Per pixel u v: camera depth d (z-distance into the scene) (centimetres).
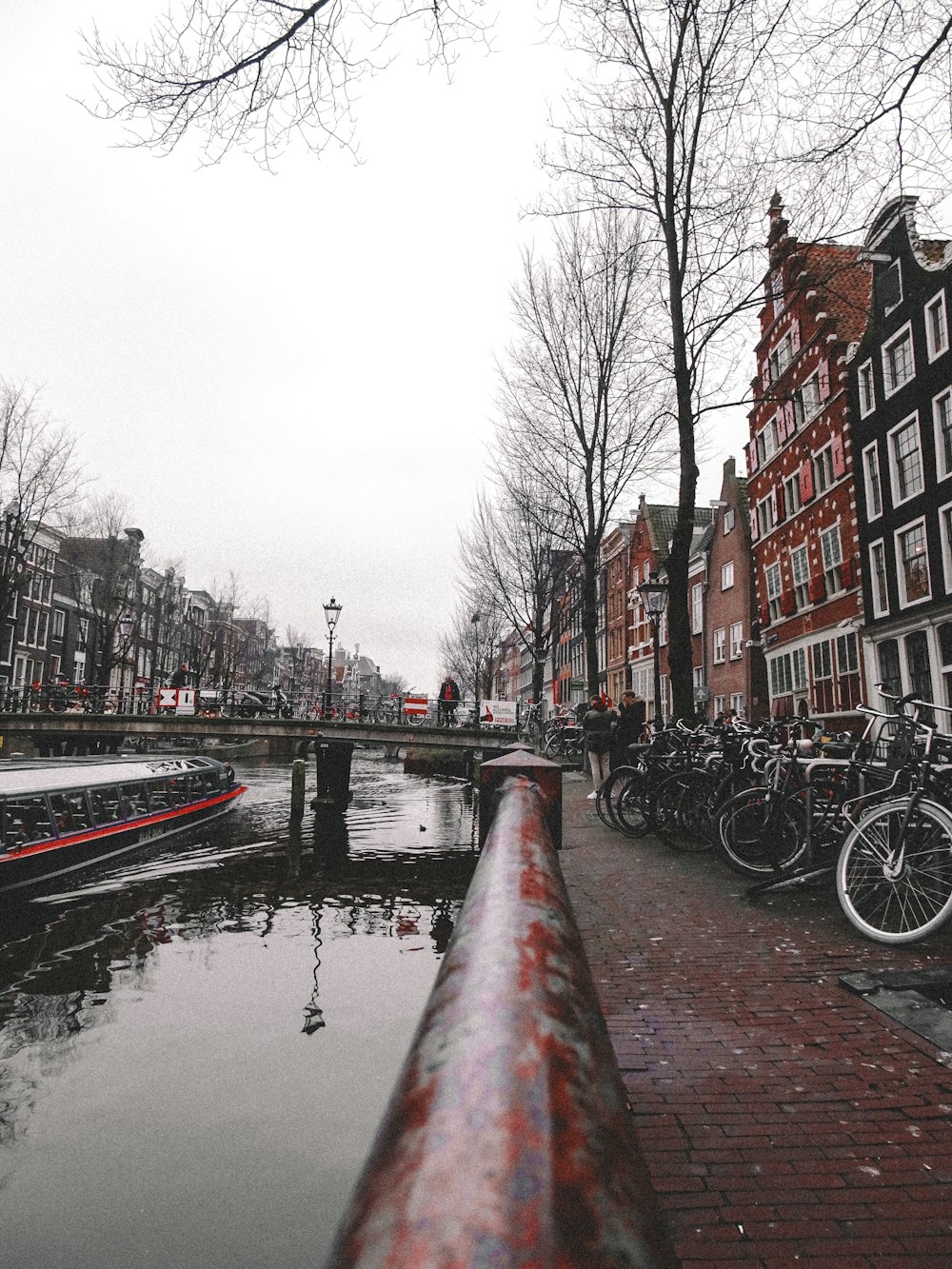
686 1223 223
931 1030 339
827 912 550
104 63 353
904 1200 232
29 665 4059
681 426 1184
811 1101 287
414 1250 23
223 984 848
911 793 476
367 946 993
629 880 675
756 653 2769
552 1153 33
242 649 6147
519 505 2264
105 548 3919
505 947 65
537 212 1223
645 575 3775
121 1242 439
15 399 2700
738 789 764
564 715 2809
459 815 2266
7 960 934
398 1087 45
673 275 1177
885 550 1948
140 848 1591
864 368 2038
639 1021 363
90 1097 599
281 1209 468
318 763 2530
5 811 1273
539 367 1844
